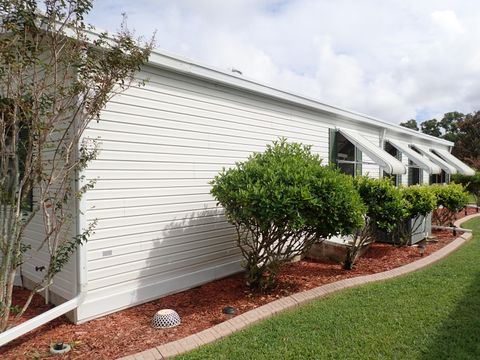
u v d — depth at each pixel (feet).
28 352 14.06
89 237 17.10
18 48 13.57
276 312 17.34
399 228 33.12
